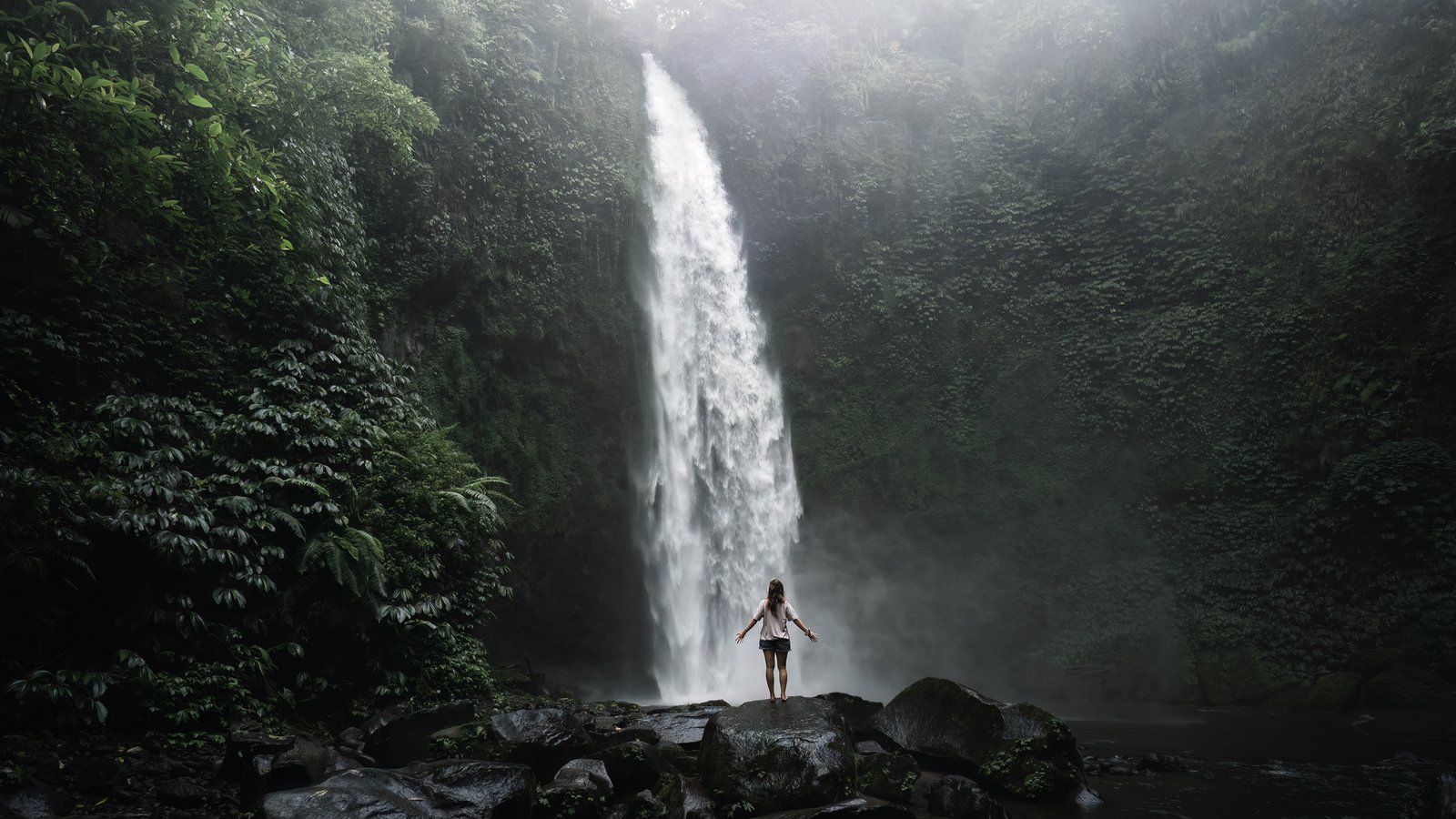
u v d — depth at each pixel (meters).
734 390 22.94
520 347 19.36
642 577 19.94
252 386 10.52
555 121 21.14
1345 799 8.67
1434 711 15.43
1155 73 22.81
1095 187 23.17
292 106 11.94
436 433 12.15
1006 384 22.72
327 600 9.73
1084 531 21.09
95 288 9.46
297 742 7.13
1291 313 19.75
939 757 8.99
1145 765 10.23
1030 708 8.99
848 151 24.52
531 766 7.66
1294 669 17.59
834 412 23.25
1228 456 19.86
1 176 8.93
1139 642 19.56
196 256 10.66
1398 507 17.17
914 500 22.34
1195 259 21.44
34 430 8.19
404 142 15.21
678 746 8.89
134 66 9.59
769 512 22.61
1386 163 19.19
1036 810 8.02
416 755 7.95
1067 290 22.88
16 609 7.42
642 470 20.55
